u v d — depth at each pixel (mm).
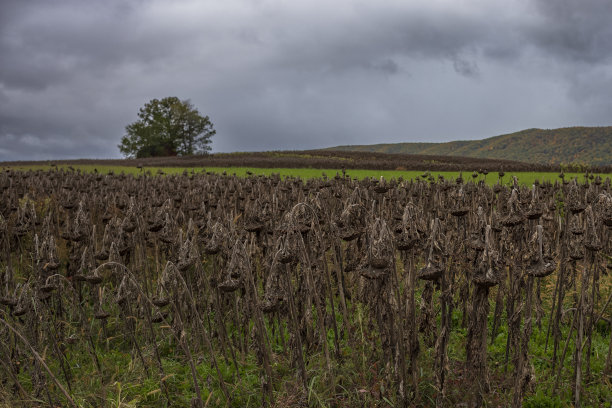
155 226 4762
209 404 4297
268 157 64812
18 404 4094
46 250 4625
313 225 4547
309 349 4824
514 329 3709
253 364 4859
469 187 7176
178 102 92625
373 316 4551
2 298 4211
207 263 7137
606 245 6035
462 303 5715
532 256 3482
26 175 15461
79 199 8922
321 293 4914
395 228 4668
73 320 6020
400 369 3725
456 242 5270
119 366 5051
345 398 4164
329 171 35531
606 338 5551
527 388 3674
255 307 3877
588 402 4219
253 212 4793
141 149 89750
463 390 3984
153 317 4398
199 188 10102
